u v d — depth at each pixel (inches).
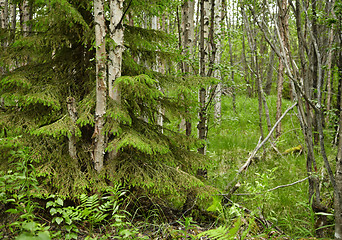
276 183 209.9
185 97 140.7
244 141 322.0
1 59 119.3
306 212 153.1
